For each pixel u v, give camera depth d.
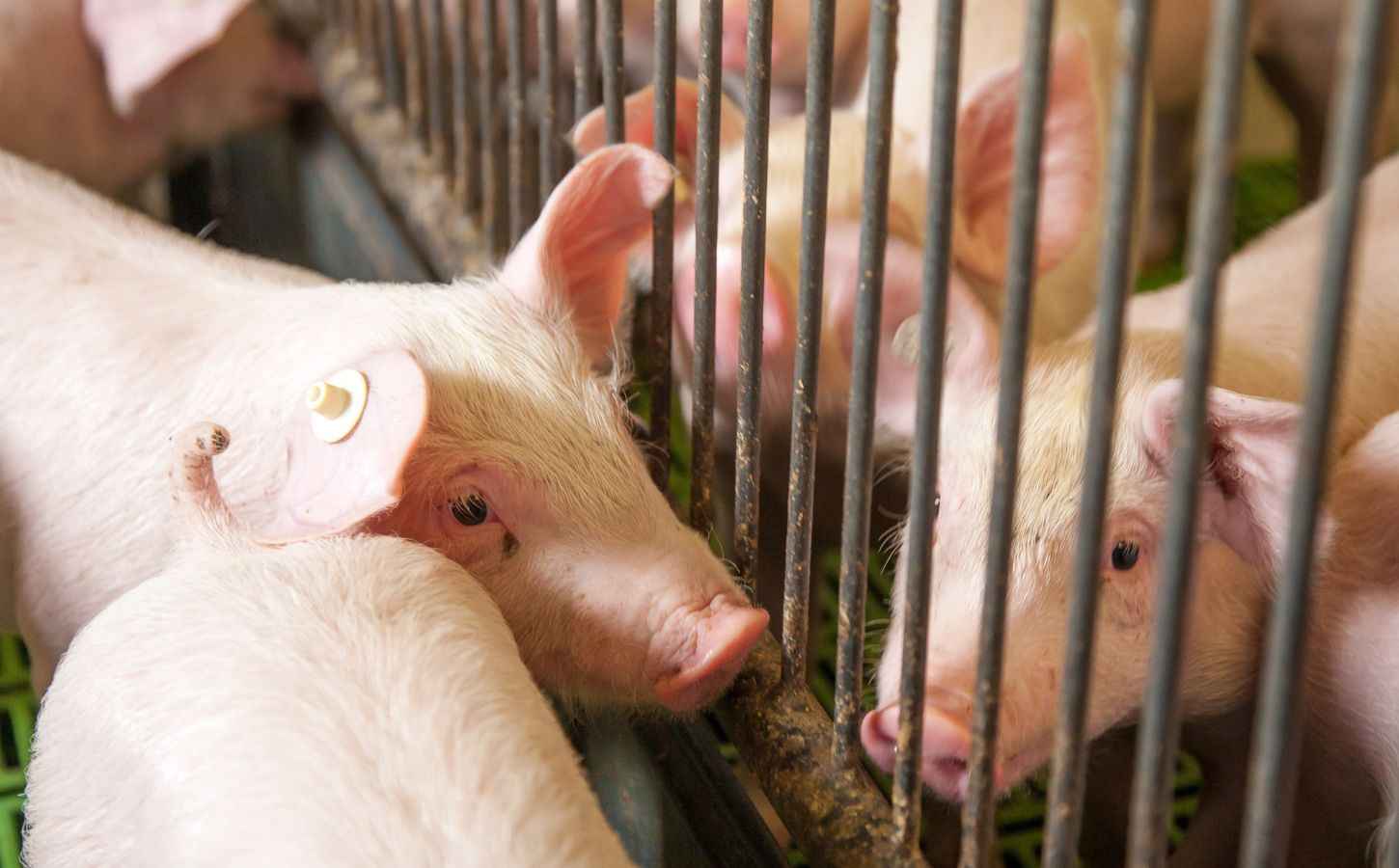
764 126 0.62
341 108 1.29
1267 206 1.62
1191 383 0.39
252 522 0.79
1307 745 0.77
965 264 0.95
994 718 0.52
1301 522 0.38
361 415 0.65
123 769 0.57
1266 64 1.49
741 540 0.73
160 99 1.41
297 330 0.81
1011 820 0.99
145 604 0.62
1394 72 1.30
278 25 1.42
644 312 1.15
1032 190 0.44
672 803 0.76
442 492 0.72
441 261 1.08
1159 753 0.43
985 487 0.71
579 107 0.85
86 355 0.86
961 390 0.75
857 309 0.55
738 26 1.12
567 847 0.50
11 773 1.02
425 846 0.49
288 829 0.50
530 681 0.61
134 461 0.83
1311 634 0.74
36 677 0.89
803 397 0.62
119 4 1.36
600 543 0.72
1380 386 0.84
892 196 0.93
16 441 0.86
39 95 1.36
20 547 0.87
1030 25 0.42
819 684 1.08
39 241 0.92
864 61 1.16
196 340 0.85
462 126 1.08
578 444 0.73
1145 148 1.19
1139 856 0.45
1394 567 0.72
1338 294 0.35
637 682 0.71
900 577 0.74
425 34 1.34
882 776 0.86
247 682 0.56
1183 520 0.41
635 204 0.77
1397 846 0.45
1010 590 0.68
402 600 0.61
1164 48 1.36
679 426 1.31
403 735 0.53
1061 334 1.02
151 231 1.00
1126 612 0.70
